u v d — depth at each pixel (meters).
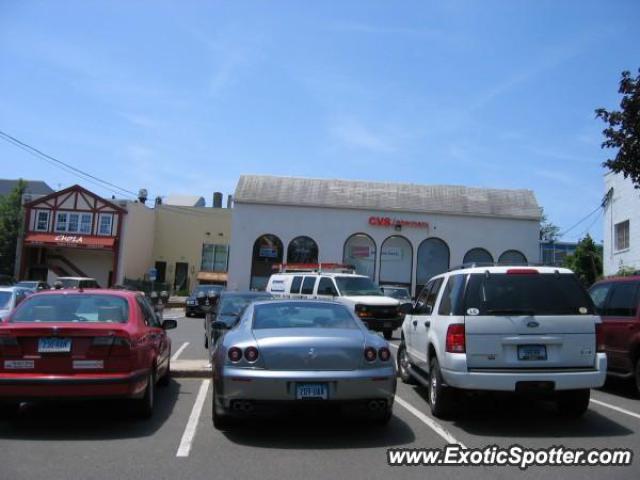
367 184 42.44
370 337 6.98
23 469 5.55
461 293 7.52
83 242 44.78
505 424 7.70
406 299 27.75
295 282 22.45
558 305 7.40
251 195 40.03
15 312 7.73
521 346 7.30
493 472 5.77
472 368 7.27
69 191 45.41
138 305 8.24
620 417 8.23
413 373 9.76
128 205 46.00
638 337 9.65
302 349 6.55
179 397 9.16
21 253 44.81
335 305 8.01
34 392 6.62
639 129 12.15
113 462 5.84
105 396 6.77
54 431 6.98
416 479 5.51
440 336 7.73
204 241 53.22
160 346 8.84
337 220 39.88
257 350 6.56
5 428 7.10
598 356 7.34
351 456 6.18
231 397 6.51
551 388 7.19
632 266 22.91
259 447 6.46
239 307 13.41
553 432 7.30
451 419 7.94
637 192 23.17
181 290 51.84
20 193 49.09
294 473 5.60
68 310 7.77
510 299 7.39
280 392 6.42
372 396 6.59
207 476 5.47
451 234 39.94
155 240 53.03
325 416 7.91
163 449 6.32
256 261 39.62
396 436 6.99
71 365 6.78
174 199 59.66
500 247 39.91
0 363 6.72
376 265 39.66
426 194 41.66
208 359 13.20
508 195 42.12
